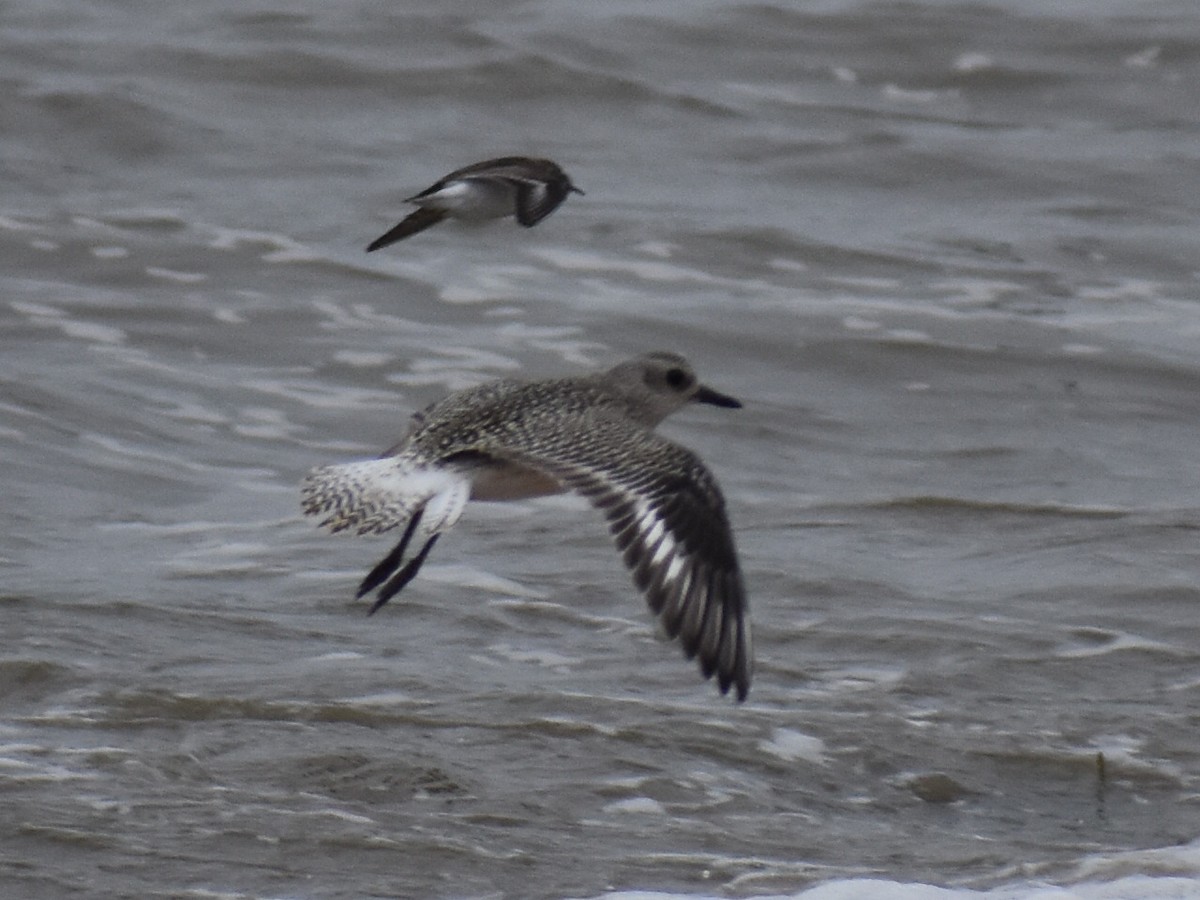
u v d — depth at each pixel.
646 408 9.87
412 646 11.90
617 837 9.34
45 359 17.62
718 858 9.15
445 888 8.72
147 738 10.30
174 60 25.14
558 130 24.22
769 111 25.00
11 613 12.03
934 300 20.12
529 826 9.39
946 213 22.58
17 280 19.31
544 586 13.04
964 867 9.23
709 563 8.09
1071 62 26.53
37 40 25.50
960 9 27.70
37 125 23.02
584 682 11.39
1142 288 20.73
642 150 23.81
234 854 8.93
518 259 20.69
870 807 9.99
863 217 22.30
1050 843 9.66
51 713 10.56
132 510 14.79
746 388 18.05
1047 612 12.77
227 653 11.60
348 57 25.47
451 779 9.85
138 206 21.30
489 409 8.91
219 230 20.73
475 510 14.68
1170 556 13.88
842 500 15.26
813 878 8.96
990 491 15.85
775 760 10.38
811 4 27.75
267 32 26.19
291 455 16.22
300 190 22.05
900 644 12.09
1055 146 24.42
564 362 18.25
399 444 9.12
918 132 24.62
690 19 27.28
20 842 8.93
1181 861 9.26
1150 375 18.58
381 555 13.66
